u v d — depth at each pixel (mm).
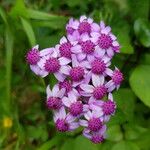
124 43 156
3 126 181
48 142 162
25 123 186
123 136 156
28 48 177
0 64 189
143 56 170
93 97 129
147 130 157
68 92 129
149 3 176
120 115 142
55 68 130
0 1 204
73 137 161
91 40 134
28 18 160
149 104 149
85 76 129
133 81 155
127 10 178
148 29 166
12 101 182
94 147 155
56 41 162
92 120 128
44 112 185
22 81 185
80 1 188
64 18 166
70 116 129
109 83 130
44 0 197
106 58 133
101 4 188
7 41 166
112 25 175
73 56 131
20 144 180
